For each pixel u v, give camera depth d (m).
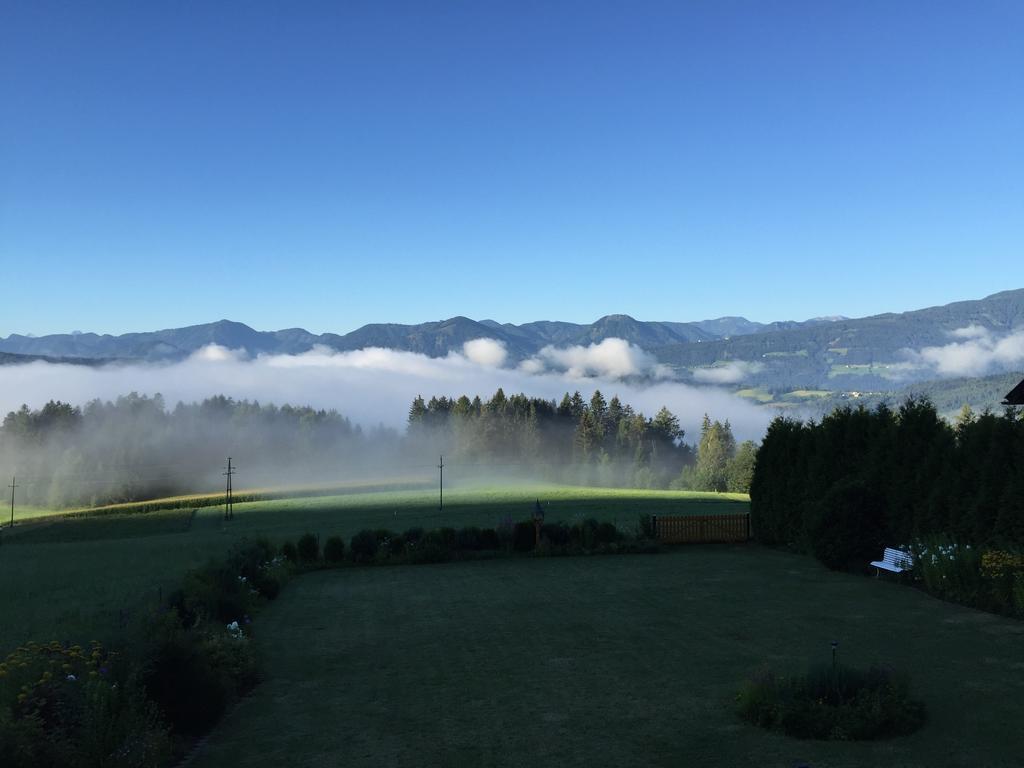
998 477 19.36
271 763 9.39
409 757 9.41
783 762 8.84
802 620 16.33
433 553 28.47
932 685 11.48
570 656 13.90
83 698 8.80
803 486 27.41
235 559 21.41
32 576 30.34
